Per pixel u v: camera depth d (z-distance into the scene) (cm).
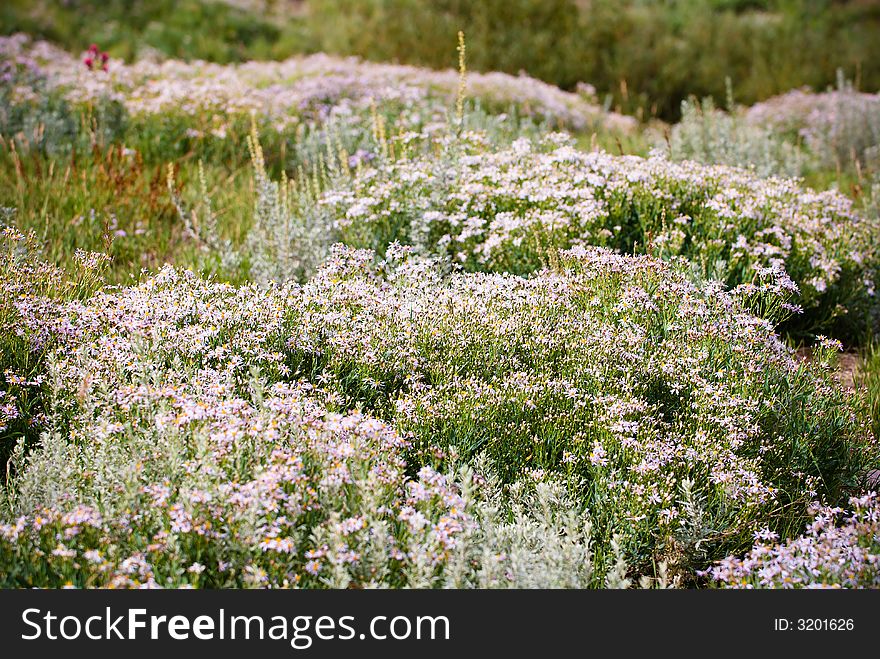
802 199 635
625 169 629
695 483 353
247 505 267
